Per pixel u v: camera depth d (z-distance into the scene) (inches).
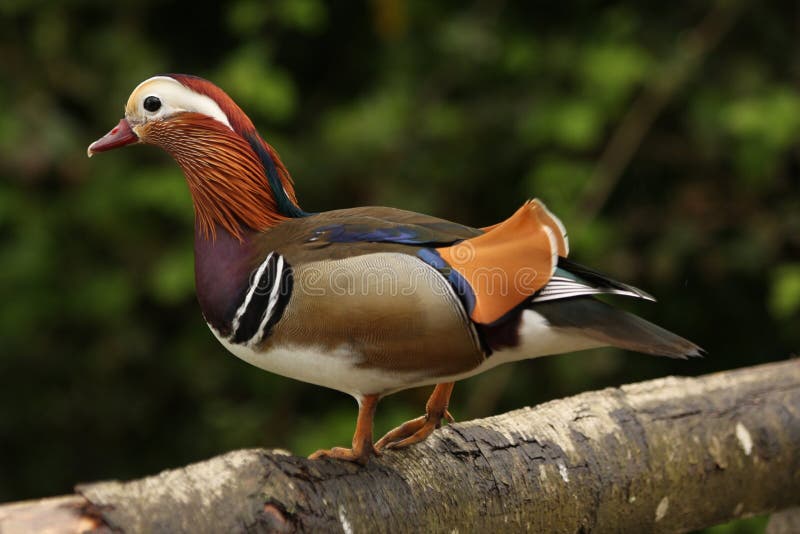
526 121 391.9
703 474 191.0
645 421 190.4
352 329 159.8
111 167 393.1
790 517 226.4
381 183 402.9
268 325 165.3
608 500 182.9
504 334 162.2
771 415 198.7
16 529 129.2
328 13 435.2
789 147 384.8
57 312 401.1
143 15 421.1
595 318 159.9
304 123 430.3
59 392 423.8
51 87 407.2
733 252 391.2
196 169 176.1
